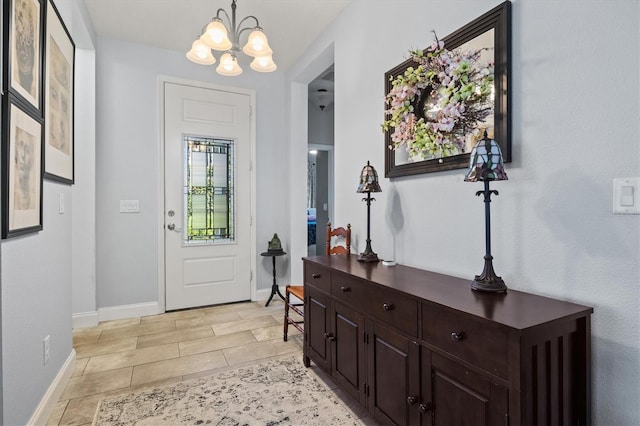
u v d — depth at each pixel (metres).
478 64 1.57
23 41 1.43
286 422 1.67
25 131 1.45
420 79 1.81
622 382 1.13
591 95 1.19
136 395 1.91
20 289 1.42
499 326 1.02
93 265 3.08
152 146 3.38
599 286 1.18
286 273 4.04
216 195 3.70
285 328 2.73
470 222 1.66
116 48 3.23
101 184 3.18
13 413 1.35
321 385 2.02
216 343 2.66
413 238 2.02
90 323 3.04
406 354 1.39
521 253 1.42
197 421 1.68
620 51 1.12
